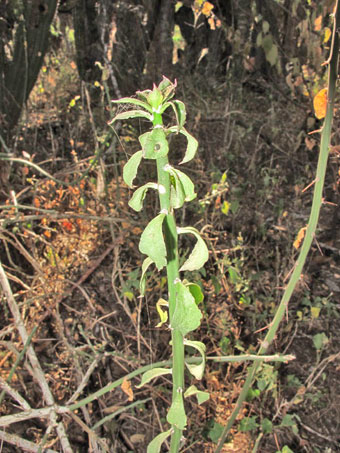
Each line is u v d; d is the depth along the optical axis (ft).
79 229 6.98
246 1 8.95
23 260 6.56
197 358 3.34
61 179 7.57
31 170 8.23
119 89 9.68
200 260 2.21
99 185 7.25
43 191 6.98
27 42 7.20
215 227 7.41
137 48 9.56
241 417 5.03
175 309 2.09
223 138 9.25
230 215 7.75
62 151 8.66
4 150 7.16
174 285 2.18
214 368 5.52
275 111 9.88
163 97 2.00
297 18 8.34
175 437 2.52
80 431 4.91
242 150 9.08
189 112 9.21
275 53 7.75
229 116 8.74
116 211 6.84
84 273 6.46
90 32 9.82
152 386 5.27
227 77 10.17
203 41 10.67
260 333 5.98
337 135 7.07
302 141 9.11
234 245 6.68
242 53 9.33
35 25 7.18
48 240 6.95
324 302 6.20
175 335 2.29
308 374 5.74
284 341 5.90
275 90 9.80
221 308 5.87
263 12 8.87
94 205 7.26
